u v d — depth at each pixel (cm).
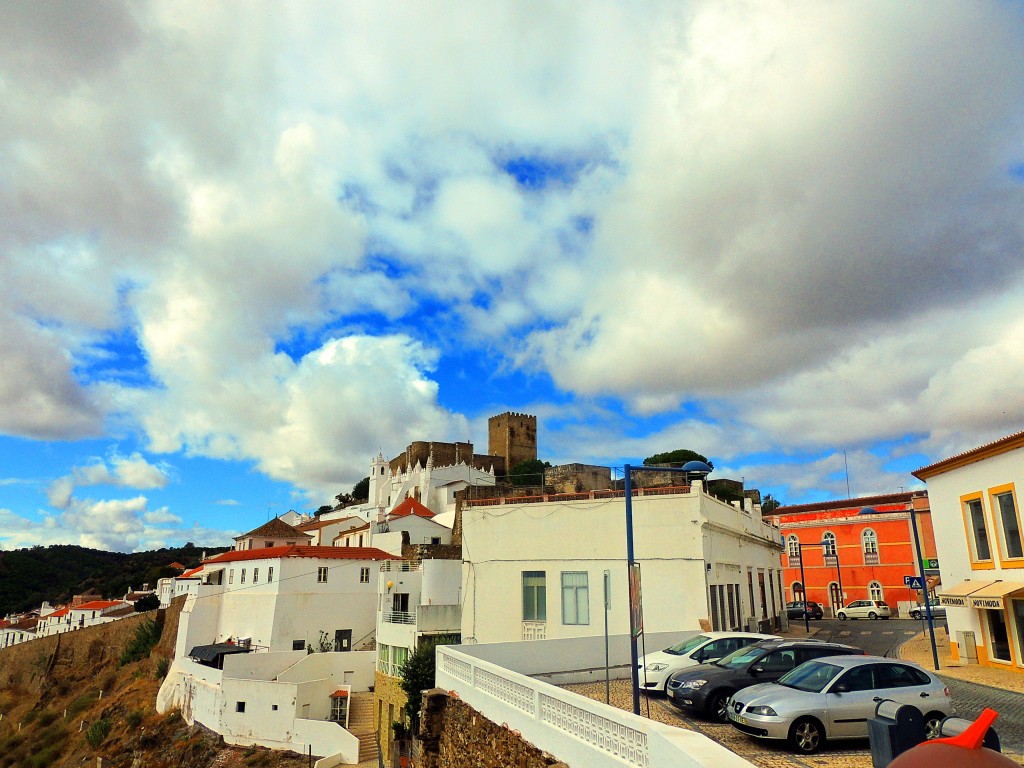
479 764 1334
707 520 2505
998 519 2175
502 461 12775
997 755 407
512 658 1809
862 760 1076
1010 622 2133
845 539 5844
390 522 6569
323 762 3628
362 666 4612
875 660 1247
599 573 2603
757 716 1171
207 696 4412
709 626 2334
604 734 875
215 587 5659
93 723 5503
